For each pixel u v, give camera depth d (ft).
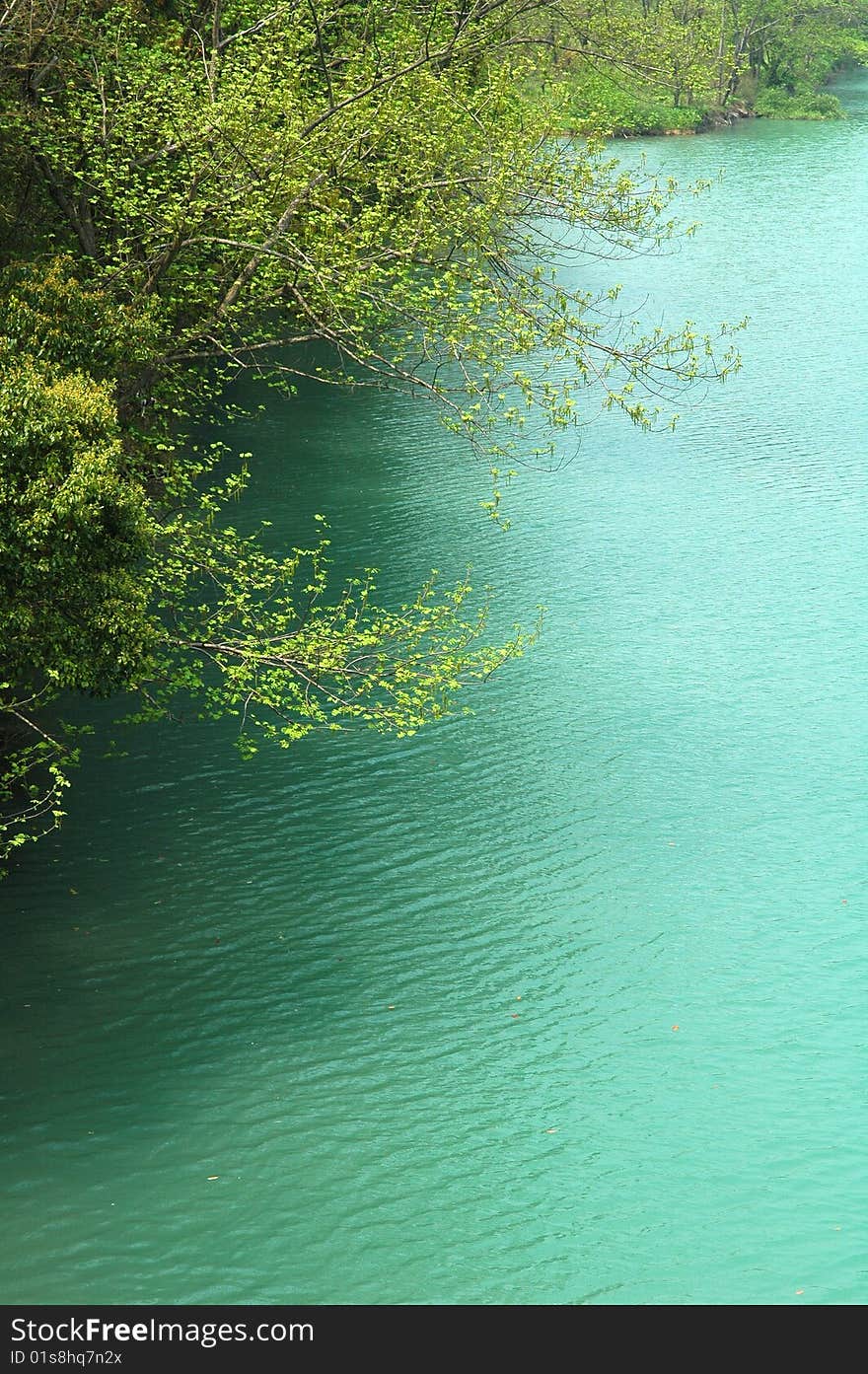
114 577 55.98
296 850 74.33
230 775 81.10
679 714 89.10
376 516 118.83
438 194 81.46
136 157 82.79
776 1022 62.39
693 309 183.83
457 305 78.74
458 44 85.46
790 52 393.91
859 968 66.18
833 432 140.97
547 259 87.30
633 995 64.18
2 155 80.12
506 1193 51.80
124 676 57.26
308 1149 54.08
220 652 75.77
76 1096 56.24
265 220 75.66
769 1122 56.03
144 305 70.64
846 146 320.70
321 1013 62.23
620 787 81.46
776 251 215.51
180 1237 49.37
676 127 338.75
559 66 92.58
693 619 101.71
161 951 65.77
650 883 72.74
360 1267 48.24
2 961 64.13
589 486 127.85
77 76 82.38
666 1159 53.98
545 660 95.96
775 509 121.90
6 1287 46.96
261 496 122.21
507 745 85.51
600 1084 58.39
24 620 53.47
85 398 56.18
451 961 66.18
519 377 78.54
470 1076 58.44
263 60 83.51
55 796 77.36
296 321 88.74
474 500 123.75
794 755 84.64
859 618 101.40
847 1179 53.01
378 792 80.23
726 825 77.82
